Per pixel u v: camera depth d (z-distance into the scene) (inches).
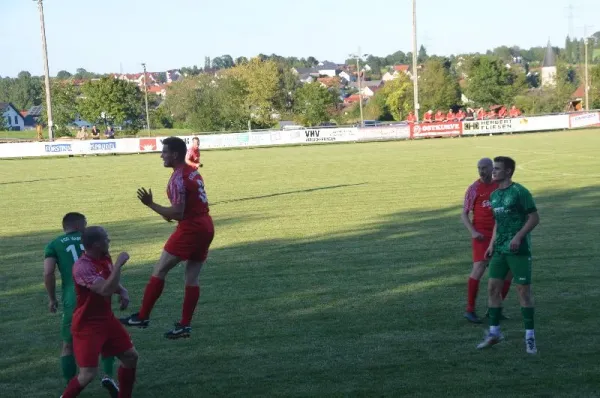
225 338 310.2
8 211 755.4
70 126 2918.3
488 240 320.5
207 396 247.4
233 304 363.9
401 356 278.8
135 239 565.6
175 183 275.1
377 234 544.4
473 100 3075.8
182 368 275.6
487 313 329.4
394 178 932.0
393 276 411.2
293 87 3154.5
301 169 1128.8
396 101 3174.2
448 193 762.2
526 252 278.7
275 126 3002.0
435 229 555.2
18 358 294.8
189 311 286.7
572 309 331.9
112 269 233.1
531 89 3629.4
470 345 289.7
